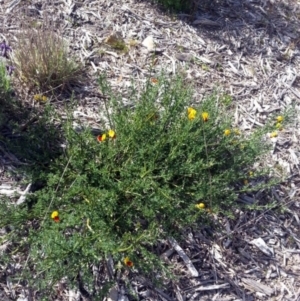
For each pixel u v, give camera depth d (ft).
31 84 3.90
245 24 5.06
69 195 3.19
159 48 4.54
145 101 3.55
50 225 3.09
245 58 4.75
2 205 3.05
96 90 4.06
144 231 3.13
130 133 3.37
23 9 4.42
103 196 3.18
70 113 3.58
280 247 3.56
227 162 3.59
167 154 3.44
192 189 3.39
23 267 3.05
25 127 3.63
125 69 4.30
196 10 5.02
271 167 3.90
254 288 3.33
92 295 3.05
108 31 4.55
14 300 2.96
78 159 3.37
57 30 4.40
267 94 4.48
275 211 3.71
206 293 3.24
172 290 3.19
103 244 2.96
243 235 3.54
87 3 4.70
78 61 4.20
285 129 4.22
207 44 4.75
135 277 3.17
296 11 5.46
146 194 3.29
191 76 4.41
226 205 3.57
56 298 3.01
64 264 3.05
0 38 4.16
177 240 3.35
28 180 3.32
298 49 5.01
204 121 3.39
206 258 3.36
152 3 4.93
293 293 3.36
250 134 4.01
